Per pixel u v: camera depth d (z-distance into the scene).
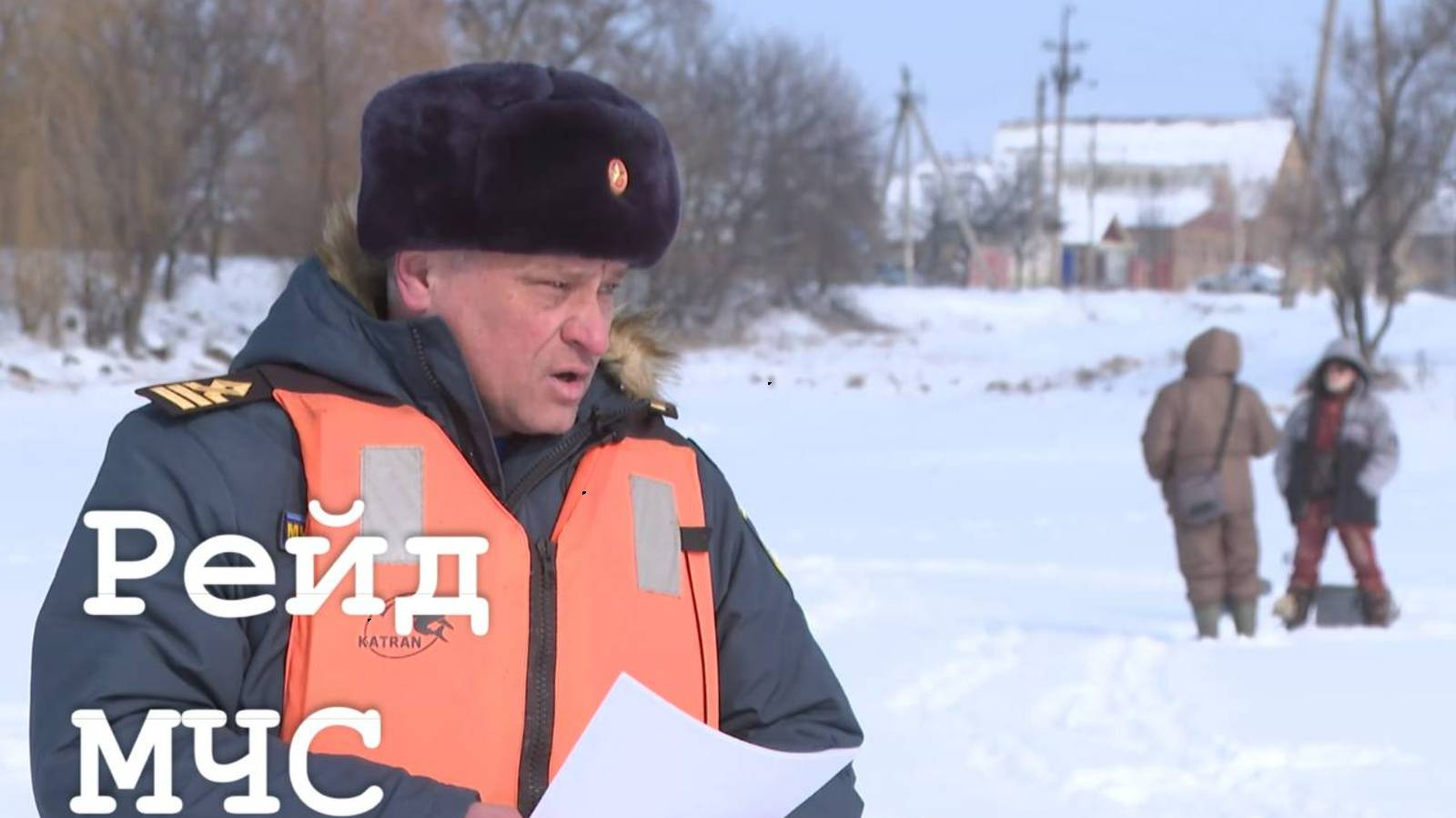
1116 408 29.53
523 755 1.97
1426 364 32.91
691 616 2.13
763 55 51.50
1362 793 5.80
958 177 79.81
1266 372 35.72
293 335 2.04
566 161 2.00
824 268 50.94
